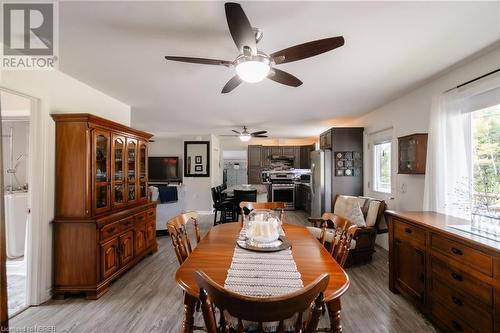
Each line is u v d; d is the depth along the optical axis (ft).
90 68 8.11
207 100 11.88
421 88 10.00
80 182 8.09
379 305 7.64
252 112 14.33
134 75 8.71
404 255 7.83
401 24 5.65
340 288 3.96
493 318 4.90
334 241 6.70
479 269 5.19
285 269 4.67
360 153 15.47
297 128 19.75
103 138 8.95
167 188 16.44
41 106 7.74
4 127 12.97
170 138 25.81
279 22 5.54
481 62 7.30
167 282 9.21
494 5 4.96
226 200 19.11
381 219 11.62
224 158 27.48
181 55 7.20
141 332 6.36
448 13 5.24
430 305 6.65
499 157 7.12
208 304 3.25
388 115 12.47
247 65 5.39
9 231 11.10
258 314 2.75
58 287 7.97
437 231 6.32
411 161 10.23
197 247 5.96
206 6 5.04
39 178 7.68
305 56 5.53
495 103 7.06
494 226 5.99
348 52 6.98
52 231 8.02
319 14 5.27
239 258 5.23
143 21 5.56
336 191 15.44
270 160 26.91
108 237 8.66
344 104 12.63
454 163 8.14
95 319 6.91
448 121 8.33
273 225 6.50
